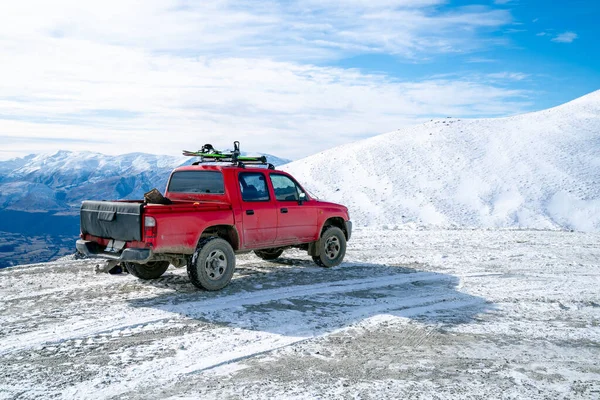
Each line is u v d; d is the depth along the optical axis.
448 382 3.94
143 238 6.38
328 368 4.23
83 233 7.26
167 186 8.43
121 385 3.80
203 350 4.64
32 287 7.35
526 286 7.92
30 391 3.66
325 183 53.28
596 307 6.61
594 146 56.94
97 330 5.21
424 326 5.55
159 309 6.10
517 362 4.44
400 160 58.00
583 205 40.94
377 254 11.30
